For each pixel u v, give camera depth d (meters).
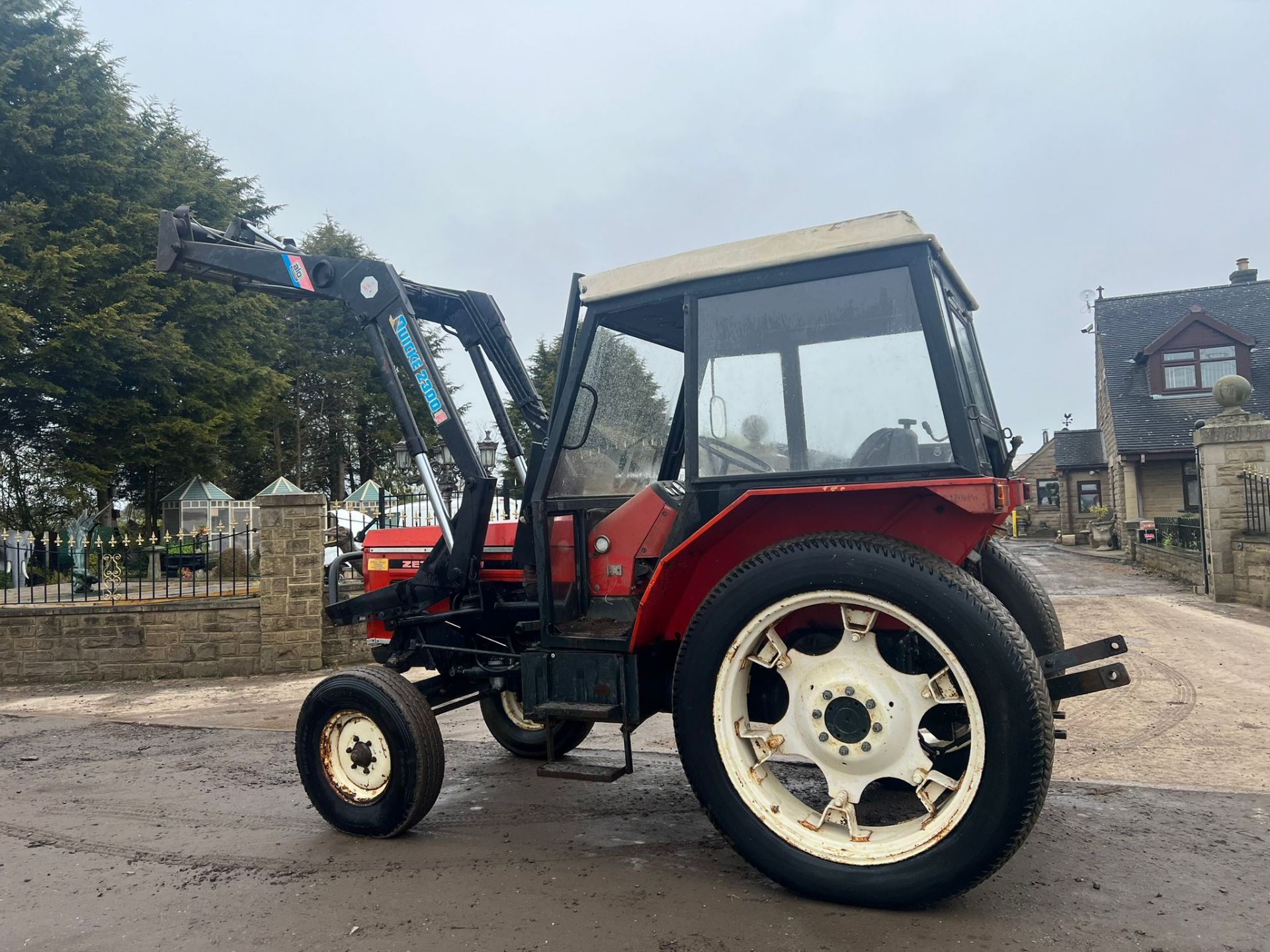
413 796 3.57
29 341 17.25
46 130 17.38
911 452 2.95
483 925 2.79
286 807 4.21
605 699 3.32
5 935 2.84
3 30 18.25
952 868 2.62
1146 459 22.34
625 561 3.61
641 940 2.64
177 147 22.36
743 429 3.21
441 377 4.20
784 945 2.58
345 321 33.12
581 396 3.65
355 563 9.15
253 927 2.84
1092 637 8.14
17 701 7.71
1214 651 7.30
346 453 34.06
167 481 21.48
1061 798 3.88
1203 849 3.26
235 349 21.64
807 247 3.11
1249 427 10.80
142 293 18.27
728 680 2.99
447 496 4.97
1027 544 29.53
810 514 3.05
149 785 4.69
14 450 18.72
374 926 2.81
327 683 3.79
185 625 8.48
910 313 2.99
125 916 2.96
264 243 4.89
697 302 3.32
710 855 3.40
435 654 4.29
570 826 3.80
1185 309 26.42
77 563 10.18
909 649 3.27
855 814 2.94
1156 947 2.52
